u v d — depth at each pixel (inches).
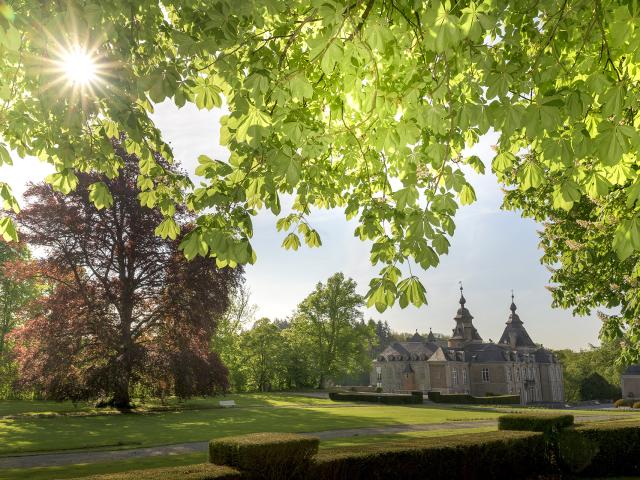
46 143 294.4
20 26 190.7
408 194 162.6
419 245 159.0
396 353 3142.2
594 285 494.6
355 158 271.7
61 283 1082.1
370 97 197.3
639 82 186.9
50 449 575.5
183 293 1066.1
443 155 166.7
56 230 1022.4
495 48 192.4
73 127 242.4
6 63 265.4
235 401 1547.7
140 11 235.6
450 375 2908.5
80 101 236.4
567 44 197.0
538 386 3107.8
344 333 2423.7
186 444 620.7
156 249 1106.1
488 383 2947.8
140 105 266.2
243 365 2155.5
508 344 3275.1
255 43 200.8
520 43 196.4
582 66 181.5
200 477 290.5
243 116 176.2
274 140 210.4
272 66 203.5
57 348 973.2
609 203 384.5
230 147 207.6
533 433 473.4
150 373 1017.5
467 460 416.5
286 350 2267.5
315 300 2436.0
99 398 1079.6
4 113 275.0
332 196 286.5
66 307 1009.5
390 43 194.7
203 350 1143.0
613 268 457.7
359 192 287.1
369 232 243.4
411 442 418.9
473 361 3009.4
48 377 965.8
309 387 2502.5
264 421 904.9
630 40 139.4
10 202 250.4
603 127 130.3
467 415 1109.1
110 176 318.0
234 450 326.6
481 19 133.9
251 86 162.6
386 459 374.6
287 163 165.8
